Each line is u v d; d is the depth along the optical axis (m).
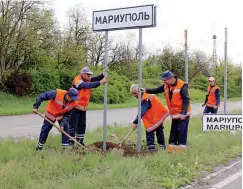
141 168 6.50
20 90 28.62
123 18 8.20
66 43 35.25
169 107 8.67
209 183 6.20
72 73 33.75
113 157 7.44
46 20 31.12
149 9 7.93
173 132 8.65
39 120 18.03
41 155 7.55
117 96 35.50
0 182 5.49
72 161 6.96
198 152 8.31
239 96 56.03
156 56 57.62
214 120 11.33
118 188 5.56
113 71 41.28
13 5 29.03
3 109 22.78
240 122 11.14
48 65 33.44
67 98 8.47
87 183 5.57
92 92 32.53
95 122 17.75
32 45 30.62
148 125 8.81
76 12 53.47
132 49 48.62
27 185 5.46
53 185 5.43
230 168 7.29
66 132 8.57
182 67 53.88
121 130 12.43
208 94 14.36
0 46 29.03
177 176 6.40
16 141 9.62
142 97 8.78
